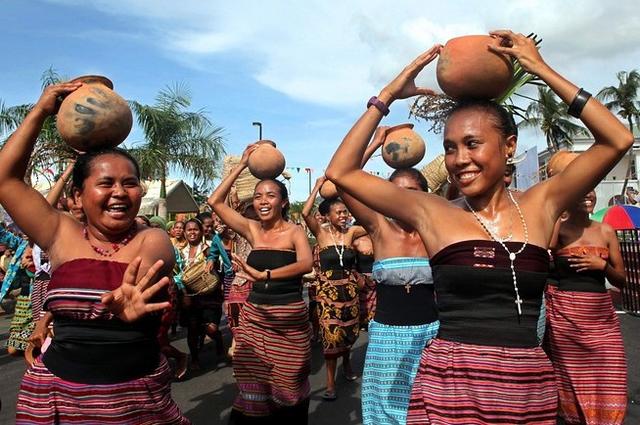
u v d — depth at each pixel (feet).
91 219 7.23
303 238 14.19
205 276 21.26
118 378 6.77
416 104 10.38
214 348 25.31
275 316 13.41
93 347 6.73
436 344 6.56
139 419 6.84
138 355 6.92
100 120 7.21
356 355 23.56
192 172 60.34
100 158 7.19
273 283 13.58
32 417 6.74
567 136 106.11
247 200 21.47
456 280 6.39
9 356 24.02
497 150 6.50
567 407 12.75
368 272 21.56
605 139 6.33
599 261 12.41
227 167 21.88
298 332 13.61
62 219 7.52
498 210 6.67
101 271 6.97
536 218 6.63
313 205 19.85
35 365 7.04
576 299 12.60
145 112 57.98
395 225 10.85
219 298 22.75
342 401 17.46
